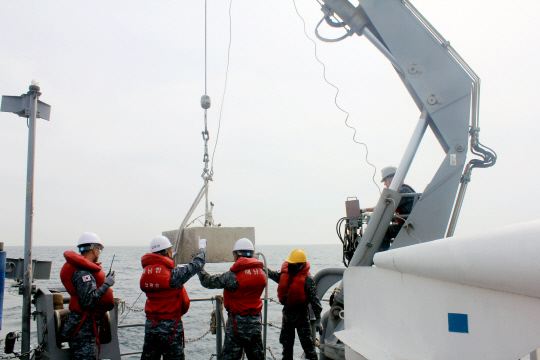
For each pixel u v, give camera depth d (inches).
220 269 1638.8
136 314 677.3
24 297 183.5
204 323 611.2
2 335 478.3
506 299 80.7
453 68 187.5
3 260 187.0
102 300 163.5
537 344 74.6
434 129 195.2
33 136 195.5
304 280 208.4
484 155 185.8
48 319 166.9
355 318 147.3
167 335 170.2
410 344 109.8
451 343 94.3
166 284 169.0
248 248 193.6
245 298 184.5
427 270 100.3
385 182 227.9
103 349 175.2
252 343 184.5
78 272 159.6
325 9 205.8
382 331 126.0
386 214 185.6
